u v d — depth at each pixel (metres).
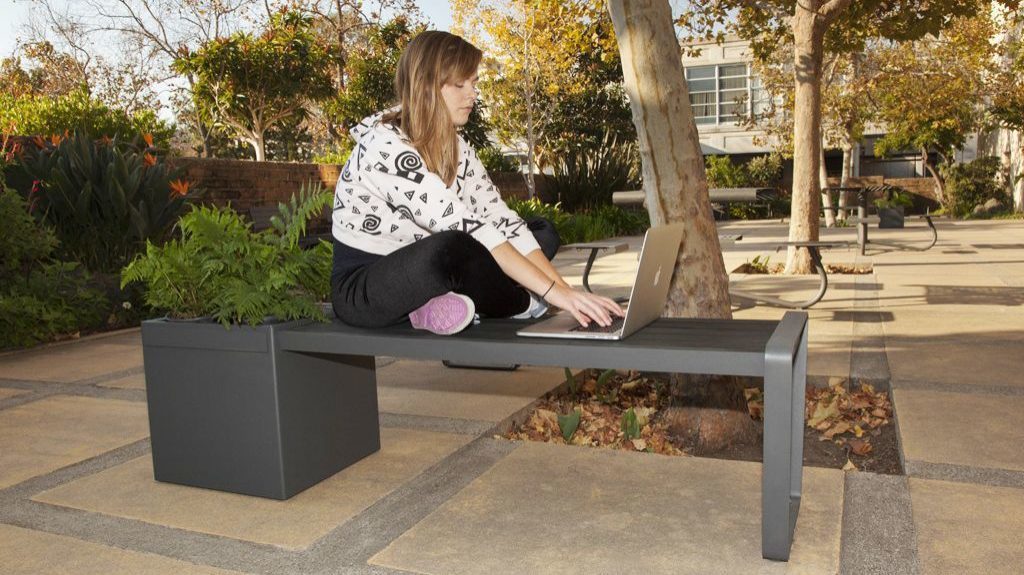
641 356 1.53
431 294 1.78
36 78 21.88
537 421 3.01
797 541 1.74
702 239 2.81
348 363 2.35
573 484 2.16
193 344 2.14
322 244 2.33
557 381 3.50
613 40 7.96
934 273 7.41
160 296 2.21
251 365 2.06
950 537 1.75
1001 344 3.95
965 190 21.72
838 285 6.68
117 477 2.34
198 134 24.28
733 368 1.49
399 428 2.78
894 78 18.02
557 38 14.50
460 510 1.99
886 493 2.03
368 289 1.87
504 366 3.77
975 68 17.91
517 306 2.10
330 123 20.38
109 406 3.28
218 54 15.21
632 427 2.90
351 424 2.37
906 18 7.75
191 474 2.22
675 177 2.78
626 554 1.71
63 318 5.06
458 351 1.69
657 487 2.12
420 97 1.87
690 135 2.78
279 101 16.58
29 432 2.88
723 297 2.86
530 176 15.48
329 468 2.27
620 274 7.96
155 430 2.26
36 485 2.29
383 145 1.86
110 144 6.71
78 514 2.05
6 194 5.00
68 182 5.70
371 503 2.07
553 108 19.80
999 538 1.74
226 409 2.12
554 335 1.67
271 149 28.80
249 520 1.98
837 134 18.91
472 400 3.17
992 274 7.20
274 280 2.02
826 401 3.20
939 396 2.99
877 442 2.79
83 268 5.54
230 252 2.11
